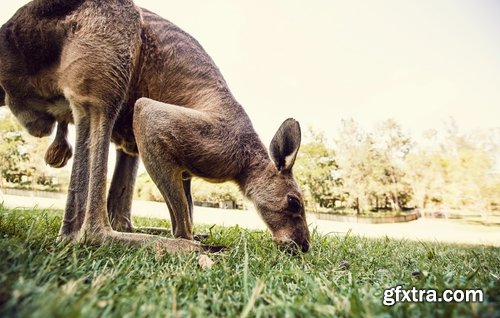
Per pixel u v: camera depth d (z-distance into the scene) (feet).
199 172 15.33
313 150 106.11
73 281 6.45
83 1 12.97
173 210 14.28
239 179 16.97
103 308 5.33
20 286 5.33
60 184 78.64
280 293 6.81
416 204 102.12
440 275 7.55
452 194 100.17
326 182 104.27
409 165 105.09
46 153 16.37
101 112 12.92
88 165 12.73
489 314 4.96
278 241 16.05
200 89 15.76
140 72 14.90
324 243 17.65
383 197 104.22
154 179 13.96
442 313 5.13
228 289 7.41
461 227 73.82
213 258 11.22
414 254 14.89
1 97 15.37
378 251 15.30
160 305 5.69
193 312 5.64
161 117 13.75
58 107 14.71
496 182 98.68
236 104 16.75
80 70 12.70
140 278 7.76
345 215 95.81
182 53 15.76
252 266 9.91
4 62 13.28
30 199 59.62
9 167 76.54
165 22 16.11
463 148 103.60
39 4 12.78
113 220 17.53
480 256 14.92
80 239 11.65
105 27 13.03
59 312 4.37
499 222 82.89
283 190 16.52
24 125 15.42
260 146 17.12
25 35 12.85
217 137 15.11
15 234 10.52
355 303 5.55
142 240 12.05
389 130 108.99
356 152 107.24
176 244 12.26
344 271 9.92
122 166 17.93
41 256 7.66
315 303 6.13
